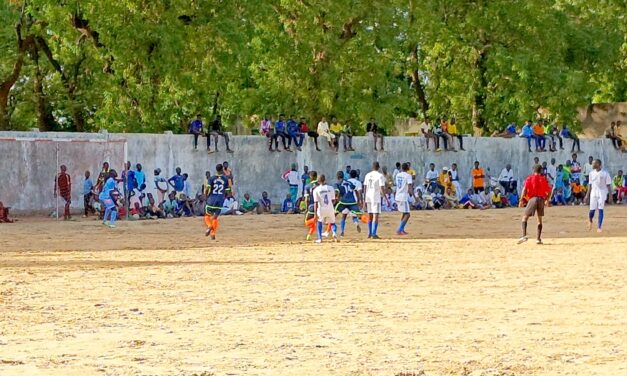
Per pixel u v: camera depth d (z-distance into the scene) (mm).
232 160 43469
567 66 59438
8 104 49594
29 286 16938
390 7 49438
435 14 54594
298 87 48906
